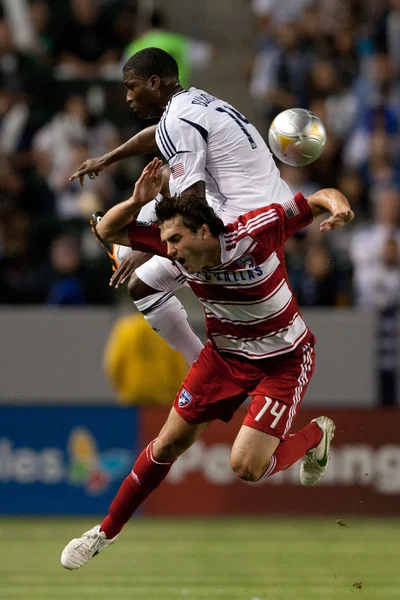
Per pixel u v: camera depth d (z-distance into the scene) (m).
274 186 18.19
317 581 23.31
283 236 17.41
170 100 18.19
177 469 33.38
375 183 42.22
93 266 37.84
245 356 18.27
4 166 40.44
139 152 19.30
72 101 41.56
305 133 18.19
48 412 33.50
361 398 36.00
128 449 33.31
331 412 33.16
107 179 41.22
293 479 33.41
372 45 47.09
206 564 25.59
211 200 18.11
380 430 33.25
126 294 38.25
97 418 33.38
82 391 36.41
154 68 18.61
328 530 31.08
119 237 17.62
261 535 30.11
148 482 18.89
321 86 45.69
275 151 18.45
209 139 17.88
